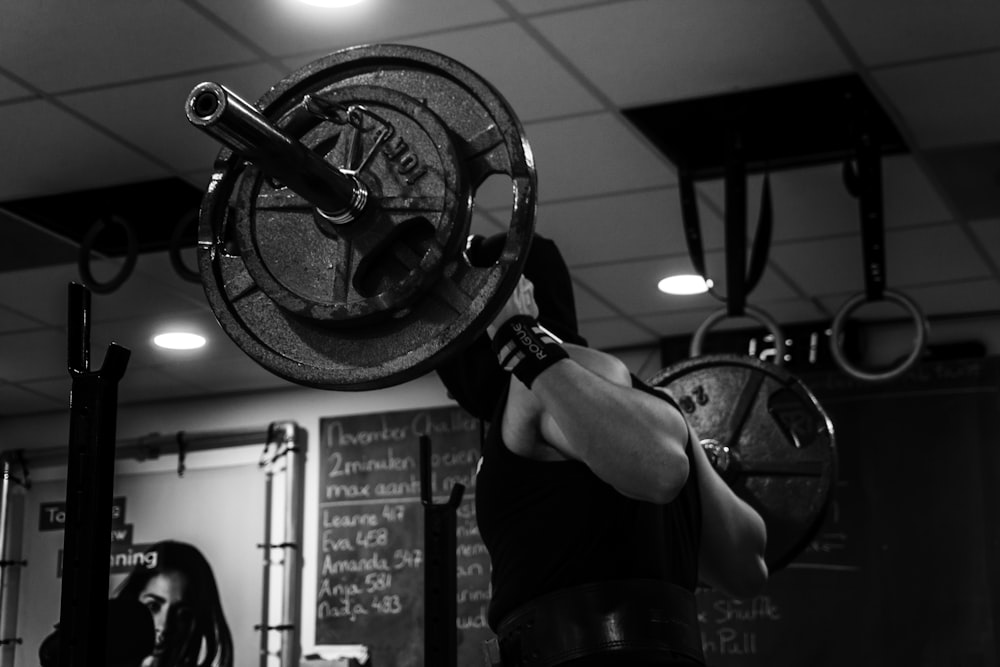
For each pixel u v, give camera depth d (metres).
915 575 5.85
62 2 3.71
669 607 1.92
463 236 1.83
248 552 6.87
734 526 2.18
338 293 1.86
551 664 1.89
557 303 2.16
